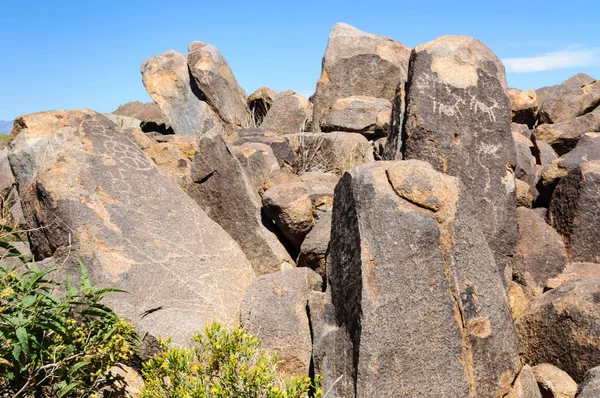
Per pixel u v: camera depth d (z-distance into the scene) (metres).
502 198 5.50
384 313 3.97
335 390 4.10
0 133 16.22
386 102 10.01
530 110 10.88
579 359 4.46
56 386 3.84
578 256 5.80
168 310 4.77
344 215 4.43
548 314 4.66
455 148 5.45
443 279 4.11
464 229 4.23
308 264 5.70
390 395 3.89
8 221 5.85
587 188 5.83
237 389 3.67
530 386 4.25
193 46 11.90
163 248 5.33
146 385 3.89
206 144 6.28
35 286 3.88
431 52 5.70
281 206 5.85
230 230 6.13
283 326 4.70
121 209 5.31
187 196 5.86
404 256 4.08
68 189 5.10
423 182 4.23
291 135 9.03
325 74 11.20
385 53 11.26
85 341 3.97
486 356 4.09
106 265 4.97
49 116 5.67
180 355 3.88
